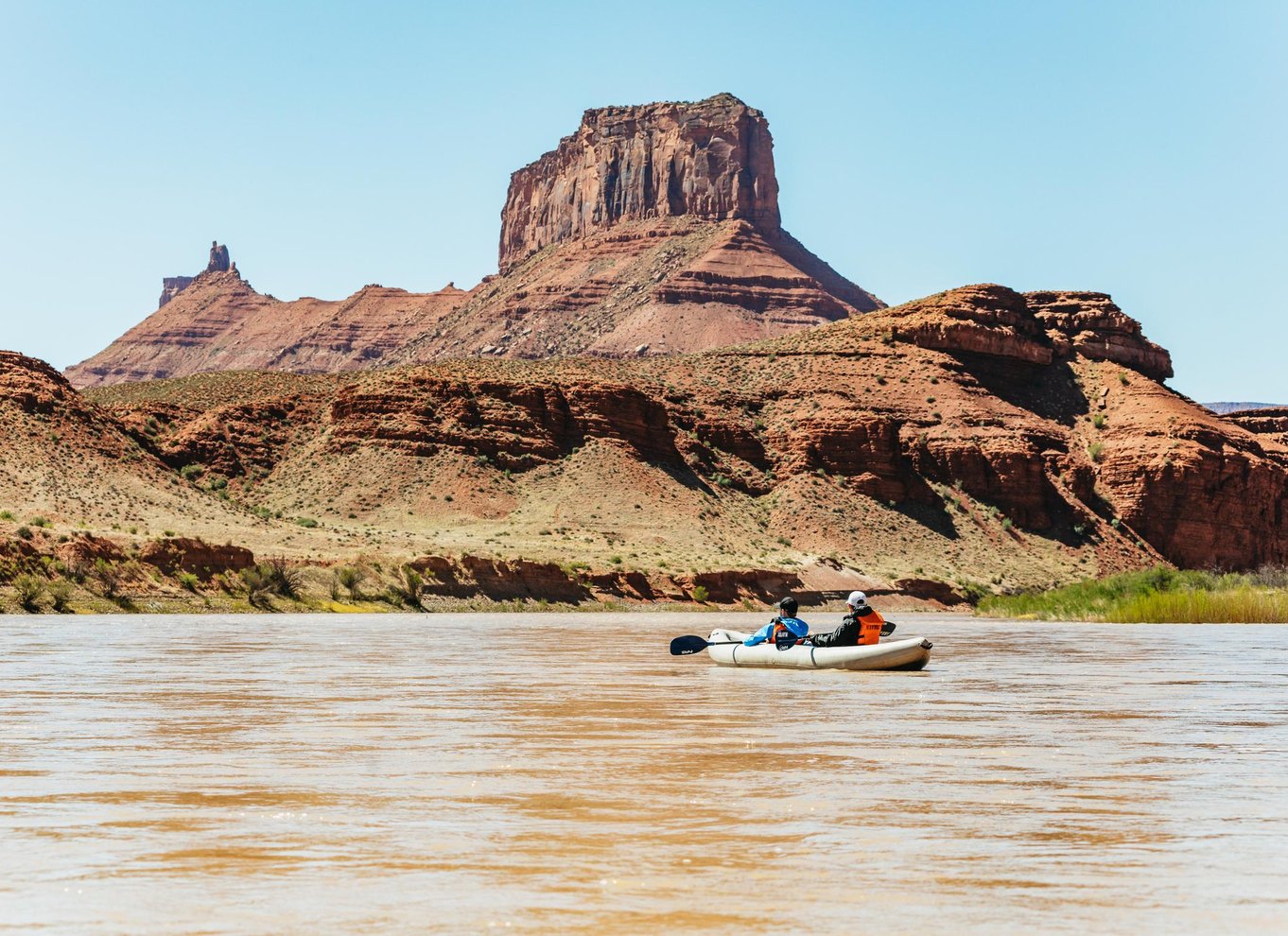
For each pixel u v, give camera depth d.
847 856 12.27
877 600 141.50
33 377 123.00
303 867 11.77
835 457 176.12
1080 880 11.38
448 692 28.48
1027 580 165.62
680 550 144.50
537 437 160.38
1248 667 38.03
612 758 18.31
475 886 11.11
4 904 10.51
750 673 34.38
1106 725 22.83
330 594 94.44
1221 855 12.41
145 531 102.06
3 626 60.31
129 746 19.48
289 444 165.88
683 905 10.53
